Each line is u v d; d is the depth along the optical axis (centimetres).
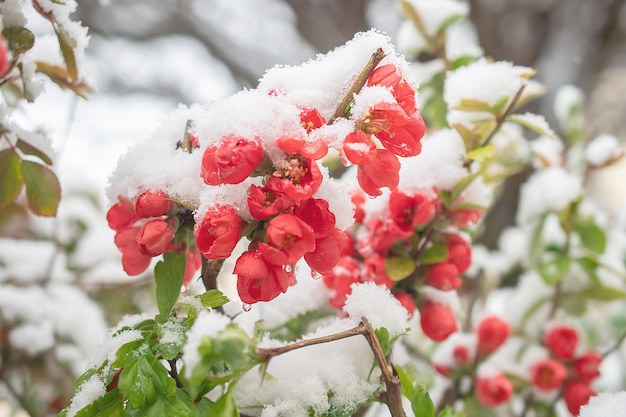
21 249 94
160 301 60
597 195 175
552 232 92
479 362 79
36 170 70
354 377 61
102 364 60
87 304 90
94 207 108
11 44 66
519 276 101
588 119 190
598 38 200
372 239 68
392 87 57
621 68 207
